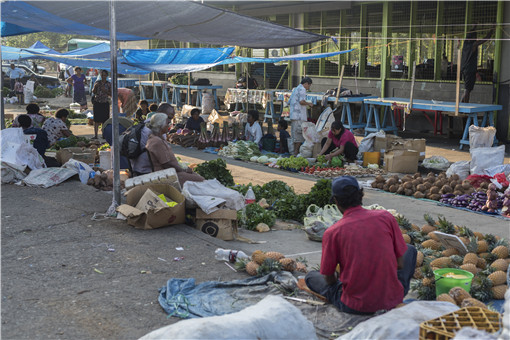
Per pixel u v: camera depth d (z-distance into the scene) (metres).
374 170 12.40
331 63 20.53
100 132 18.09
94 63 18.73
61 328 4.39
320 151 13.38
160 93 26.52
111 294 5.08
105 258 6.00
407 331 3.71
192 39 11.55
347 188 4.56
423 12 17.42
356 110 19.28
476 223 8.34
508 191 8.88
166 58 15.82
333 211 7.51
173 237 6.75
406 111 15.49
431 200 9.89
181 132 16.33
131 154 8.05
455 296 4.77
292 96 14.15
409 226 7.18
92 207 8.06
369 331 3.83
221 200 7.13
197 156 14.10
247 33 10.79
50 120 13.26
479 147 11.68
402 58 18.19
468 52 15.79
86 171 10.00
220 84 25.22
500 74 15.59
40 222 7.26
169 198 7.41
